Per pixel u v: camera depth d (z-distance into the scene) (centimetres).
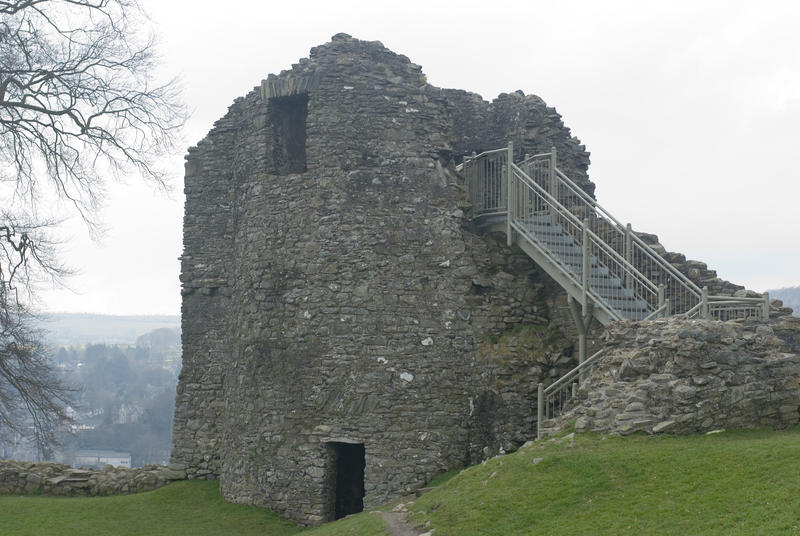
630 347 1482
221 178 2255
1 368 2022
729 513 1052
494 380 1850
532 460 1319
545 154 1933
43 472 2159
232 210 2206
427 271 1869
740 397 1391
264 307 1927
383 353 1836
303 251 1897
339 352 1847
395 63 1948
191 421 2227
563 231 1841
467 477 1372
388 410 1816
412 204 1884
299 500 1834
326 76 1919
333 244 1877
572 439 1384
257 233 1966
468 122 2127
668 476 1184
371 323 1845
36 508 1916
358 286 1858
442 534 1207
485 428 1834
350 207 1880
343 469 1969
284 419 1870
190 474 2206
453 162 1998
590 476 1230
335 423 1827
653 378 1382
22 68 1911
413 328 1844
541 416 1622
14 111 1902
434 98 1953
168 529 1766
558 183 2039
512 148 1884
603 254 1834
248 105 2044
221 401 2212
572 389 1667
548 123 2105
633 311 1669
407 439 1808
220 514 1864
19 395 2081
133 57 2009
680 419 1351
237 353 1984
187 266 2262
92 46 1955
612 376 1460
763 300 1511
